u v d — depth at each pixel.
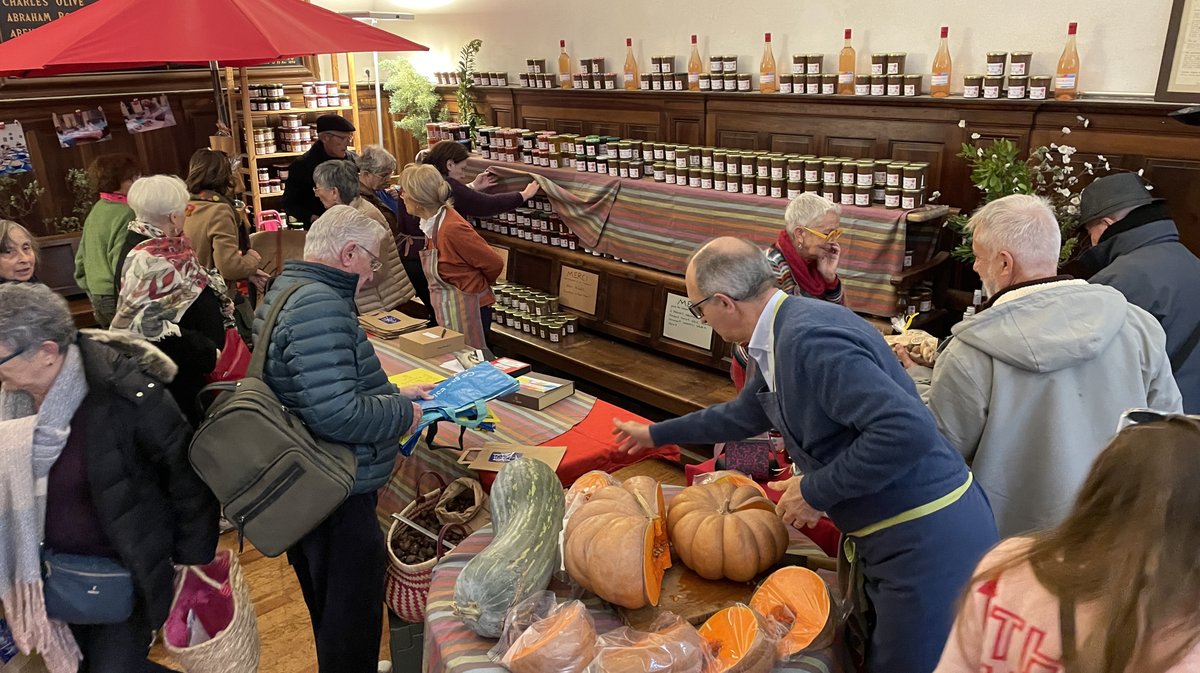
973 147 3.11
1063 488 1.84
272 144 6.26
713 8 4.25
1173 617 0.72
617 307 4.44
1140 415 1.12
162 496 1.87
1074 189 3.06
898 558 1.52
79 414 1.73
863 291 3.35
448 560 1.77
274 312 1.93
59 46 2.69
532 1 5.37
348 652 2.21
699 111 4.34
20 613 1.75
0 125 5.14
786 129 3.95
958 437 1.94
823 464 1.58
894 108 3.50
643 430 1.98
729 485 1.79
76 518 1.77
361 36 3.26
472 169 5.24
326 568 2.16
